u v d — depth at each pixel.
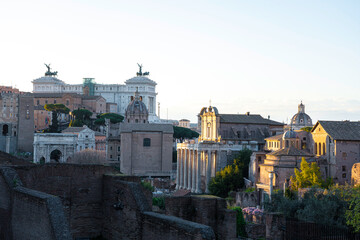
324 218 57.06
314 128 115.56
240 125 161.25
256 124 163.12
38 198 27.78
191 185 153.62
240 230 59.19
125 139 181.12
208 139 162.38
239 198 104.00
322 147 111.19
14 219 31.00
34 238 28.06
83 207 37.31
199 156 146.50
